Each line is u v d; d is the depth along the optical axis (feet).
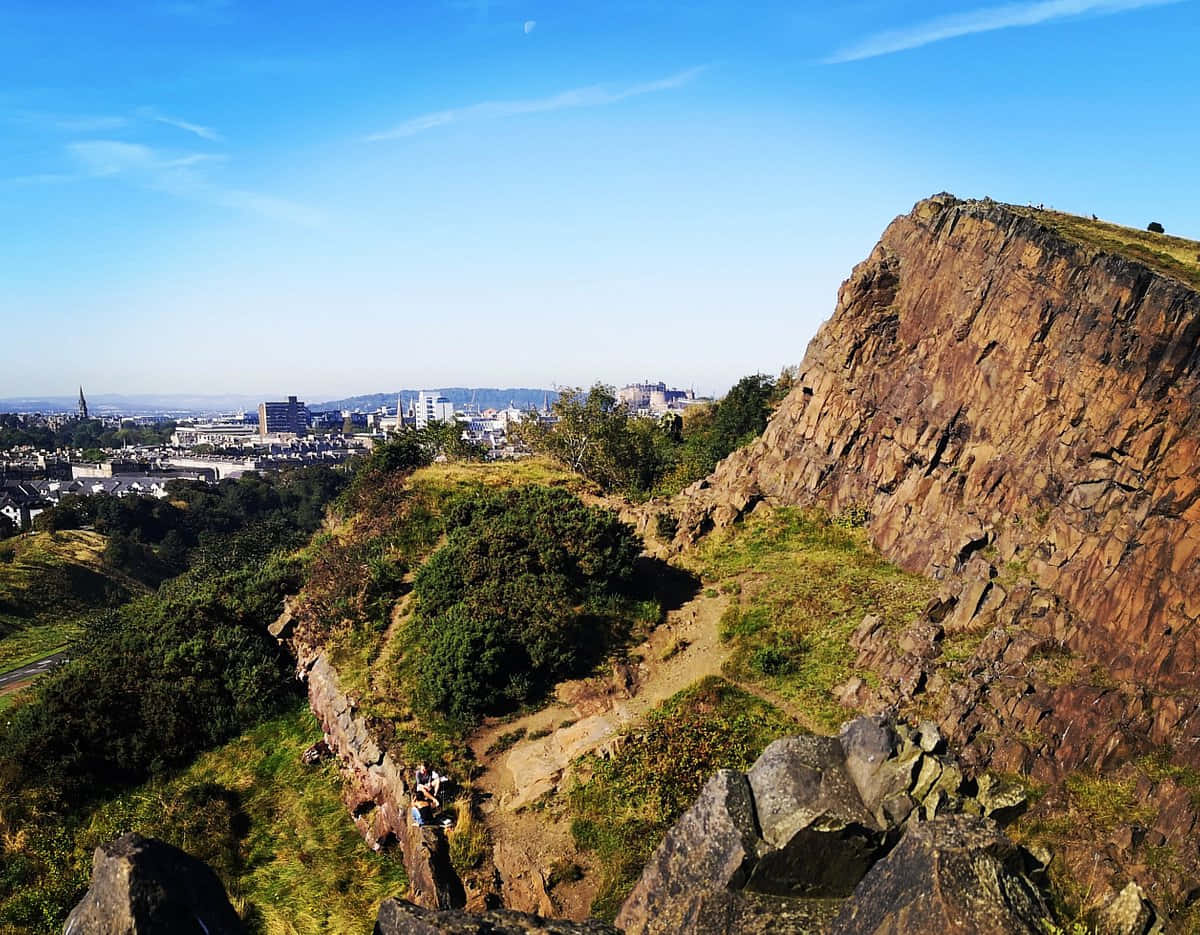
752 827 35.55
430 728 92.79
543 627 100.48
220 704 114.52
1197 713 70.28
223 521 500.33
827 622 106.01
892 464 128.26
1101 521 90.02
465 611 103.45
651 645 108.88
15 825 96.48
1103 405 95.91
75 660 147.33
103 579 375.04
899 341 135.95
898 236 142.92
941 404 122.31
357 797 90.84
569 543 115.65
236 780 103.50
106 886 30.17
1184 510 80.53
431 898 72.08
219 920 32.04
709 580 125.39
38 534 415.44
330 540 153.69
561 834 76.23
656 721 89.86
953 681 84.64
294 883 82.74
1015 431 109.40
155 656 120.78
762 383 258.78
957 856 29.35
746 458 159.22
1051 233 111.45
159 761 107.55
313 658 116.16
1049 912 30.01
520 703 96.68
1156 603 78.64
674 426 270.05
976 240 123.03
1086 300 101.45
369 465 176.86
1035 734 75.87
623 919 37.06
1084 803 68.85
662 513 146.41
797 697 93.71
